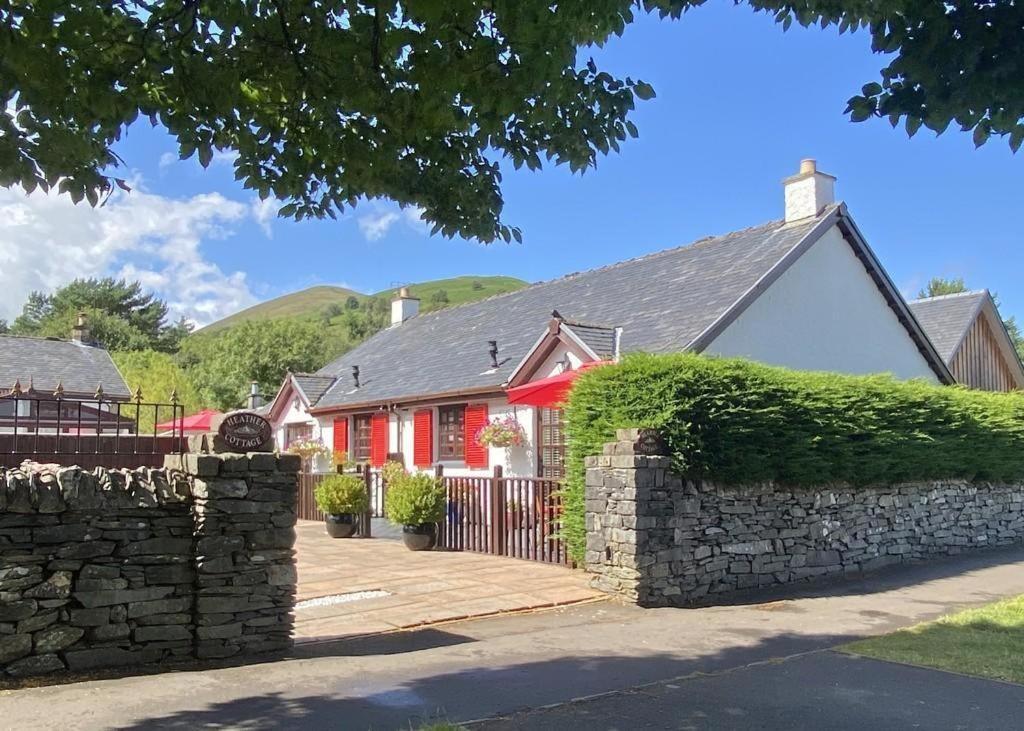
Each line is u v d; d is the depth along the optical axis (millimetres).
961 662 7020
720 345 15258
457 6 4926
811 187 17844
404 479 14438
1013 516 16359
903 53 3570
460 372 20484
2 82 4852
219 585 7133
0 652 6176
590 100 6332
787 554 11570
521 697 6055
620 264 22250
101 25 4969
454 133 6805
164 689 6121
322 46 5672
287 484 7527
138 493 6855
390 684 6379
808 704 5902
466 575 11438
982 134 3699
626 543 10008
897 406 13500
